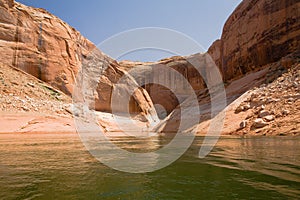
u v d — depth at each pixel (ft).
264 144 22.08
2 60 80.74
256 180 8.76
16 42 86.07
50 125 58.29
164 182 8.97
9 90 68.95
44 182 9.02
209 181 8.90
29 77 84.17
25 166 12.50
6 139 34.83
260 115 41.65
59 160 14.67
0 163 13.38
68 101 83.92
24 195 7.32
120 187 8.27
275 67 64.23
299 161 12.54
